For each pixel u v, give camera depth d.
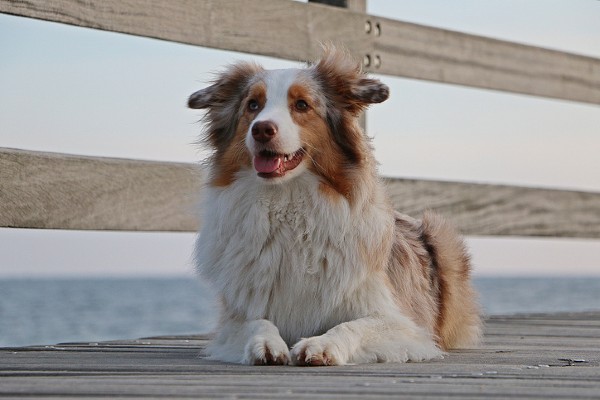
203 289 4.50
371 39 5.94
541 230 6.81
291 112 3.85
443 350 4.25
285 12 5.50
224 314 3.94
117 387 2.60
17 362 3.41
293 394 2.49
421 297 4.21
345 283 3.78
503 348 4.36
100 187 4.82
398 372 3.10
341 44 5.48
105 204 4.84
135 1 4.89
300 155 3.81
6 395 2.45
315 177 3.83
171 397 2.42
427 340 3.83
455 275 4.66
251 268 3.83
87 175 4.77
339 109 3.99
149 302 50.25
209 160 4.10
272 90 3.89
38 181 4.60
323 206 3.81
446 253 4.67
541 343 4.54
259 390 2.56
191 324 23.77
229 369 3.18
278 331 3.69
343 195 3.85
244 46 5.33
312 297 3.82
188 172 5.14
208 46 5.18
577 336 4.90
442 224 4.80
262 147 3.70
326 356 3.34
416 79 6.18
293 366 3.32
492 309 31.50
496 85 6.61
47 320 26.38
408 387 2.65
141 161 4.97
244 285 3.83
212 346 3.80
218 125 4.11
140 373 3.02
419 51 6.17
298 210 3.81
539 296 50.34
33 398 2.40
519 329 5.34
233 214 3.88
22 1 4.51
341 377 2.92
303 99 3.87
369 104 4.10
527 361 3.58
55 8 4.62
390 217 3.99
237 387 2.62
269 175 3.71
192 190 5.13
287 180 3.77
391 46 6.03
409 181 6.03
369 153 4.03
